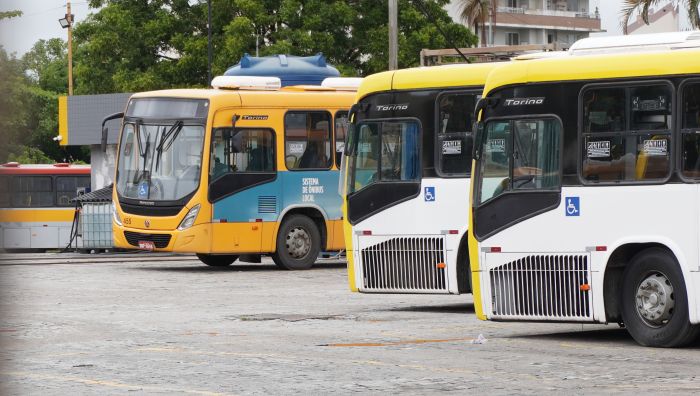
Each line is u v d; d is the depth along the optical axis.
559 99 23.92
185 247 47.69
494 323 28.38
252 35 90.69
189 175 47.97
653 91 22.81
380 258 32.16
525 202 24.17
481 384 17.00
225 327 27.08
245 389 16.48
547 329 26.81
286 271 48.84
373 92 32.94
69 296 36.66
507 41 192.38
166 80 95.81
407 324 27.98
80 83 99.00
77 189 78.19
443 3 95.50
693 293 21.84
